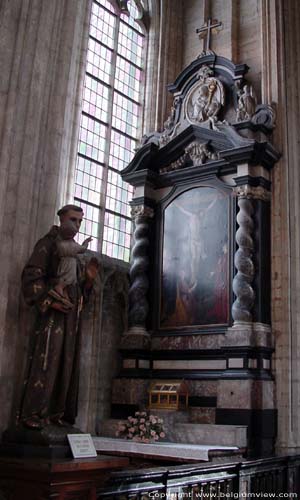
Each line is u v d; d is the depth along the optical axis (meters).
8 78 9.55
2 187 9.11
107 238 14.81
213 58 15.03
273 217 13.32
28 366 7.95
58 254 8.42
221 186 13.82
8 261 9.06
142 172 14.72
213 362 13.01
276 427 12.27
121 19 16.47
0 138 9.27
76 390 8.09
